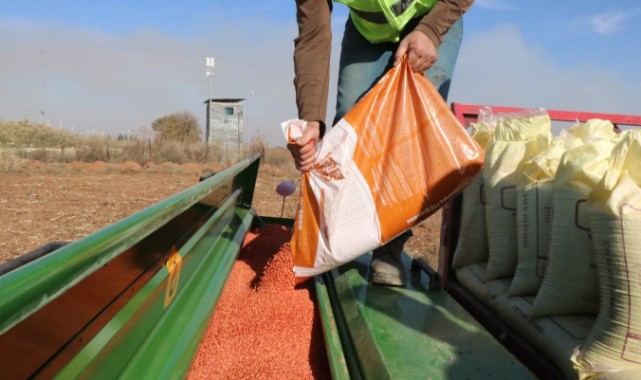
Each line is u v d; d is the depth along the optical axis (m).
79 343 1.04
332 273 2.46
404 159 2.05
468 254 2.38
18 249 6.77
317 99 2.13
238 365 1.74
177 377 1.35
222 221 2.84
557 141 2.02
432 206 2.04
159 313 1.56
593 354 1.41
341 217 2.08
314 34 2.18
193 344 1.53
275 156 23.62
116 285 1.19
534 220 1.96
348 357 1.69
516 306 1.91
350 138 2.08
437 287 2.22
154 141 23.70
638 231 1.35
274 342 1.90
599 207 1.45
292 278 2.33
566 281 1.69
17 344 0.81
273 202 11.38
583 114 2.63
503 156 2.18
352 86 2.64
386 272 2.25
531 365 1.77
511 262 2.12
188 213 1.82
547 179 1.98
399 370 1.49
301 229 2.17
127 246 1.03
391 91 2.10
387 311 1.93
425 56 2.09
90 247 0.83
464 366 1.53
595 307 1.67
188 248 1.87
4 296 0.62
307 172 2.14
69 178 15.84
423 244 7.21
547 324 1.73
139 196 12.21
